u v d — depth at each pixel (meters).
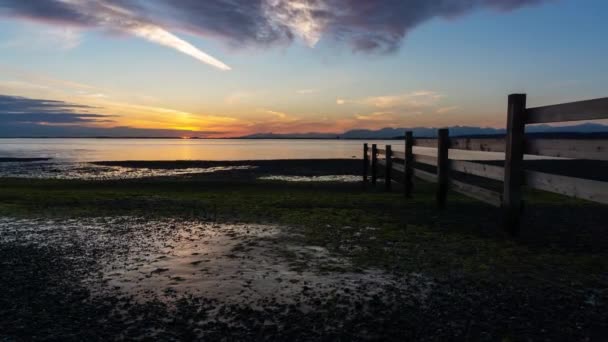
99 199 11.59
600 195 4.37
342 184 17.06
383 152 15.15
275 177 22.14
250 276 4.71
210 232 7.18
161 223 8.03
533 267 4.95
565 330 3.24
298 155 59.28
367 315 3.57
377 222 8.05
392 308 3.71
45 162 36.22
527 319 3.45
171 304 3.86
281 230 7.33
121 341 3.10
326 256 5.57
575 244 6.09
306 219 8.42
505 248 5.89
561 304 3.77
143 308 3.76
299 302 3.89
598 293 4.05
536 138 5.72
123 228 7.54
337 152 73.50
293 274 4.78
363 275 4.72
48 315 3.60
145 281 4.55
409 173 11.81
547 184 5.50
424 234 6.91
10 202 10.91
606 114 4.21
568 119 4.90
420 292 4.13
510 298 3.93
